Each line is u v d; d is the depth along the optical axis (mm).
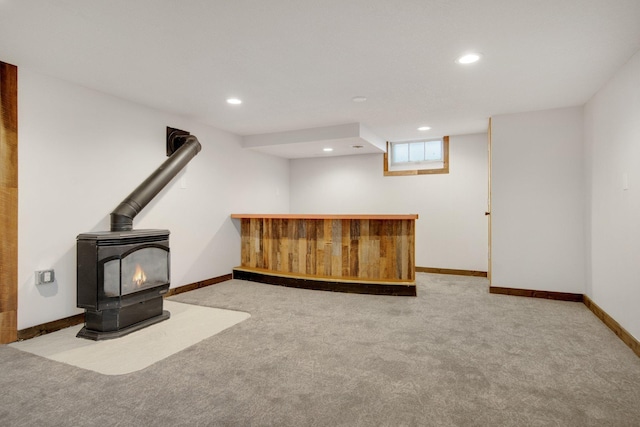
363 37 2336
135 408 1825
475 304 3824
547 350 2574
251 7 1969
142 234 3119
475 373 2211
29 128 2863
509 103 3842
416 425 1682
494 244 4316
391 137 5715
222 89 3373
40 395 1957
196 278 4598
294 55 2615
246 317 3365
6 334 2725
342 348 2607
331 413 1776
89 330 2900
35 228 2904
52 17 2066
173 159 3928
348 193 6434
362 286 4285
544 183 4098
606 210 3207
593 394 1964
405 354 2498
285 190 6816
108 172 3490
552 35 2307
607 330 3006
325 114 4281
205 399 1909
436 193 5742
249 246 5340
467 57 2652
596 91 3434
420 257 5848
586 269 3832
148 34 2287
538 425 1682
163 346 2662
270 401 1888
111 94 3510
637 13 2031
